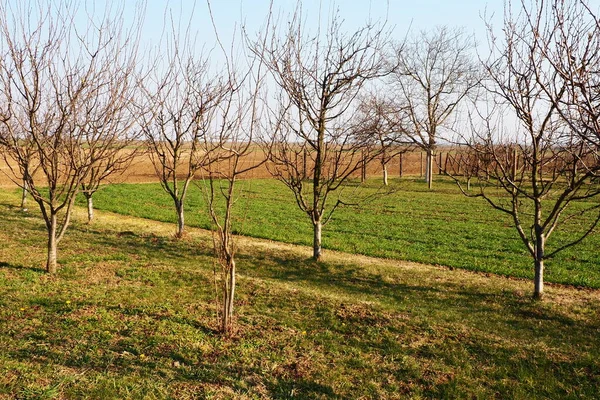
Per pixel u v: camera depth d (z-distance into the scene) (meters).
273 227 18.98
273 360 6.43
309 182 37.88
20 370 5.54
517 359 6.84
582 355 7.02
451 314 9.03
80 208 22.75
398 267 13.04
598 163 7.63
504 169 9.62
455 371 6.43
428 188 36.88
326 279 11.73
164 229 17.50
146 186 33.75
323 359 6.63
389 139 11.66
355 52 11.81
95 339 6.66
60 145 9.69
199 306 8.49
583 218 22.39
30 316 7.47
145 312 7.87
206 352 6.49
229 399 5.34
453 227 19.95
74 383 5.39
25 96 8.70
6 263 10.65
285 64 11.46
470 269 13.26
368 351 7.01
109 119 9.79
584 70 5.06
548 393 5.89
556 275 12.34
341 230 18.97
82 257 11.85
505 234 18.36
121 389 5.36
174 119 14.88
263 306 8.91
